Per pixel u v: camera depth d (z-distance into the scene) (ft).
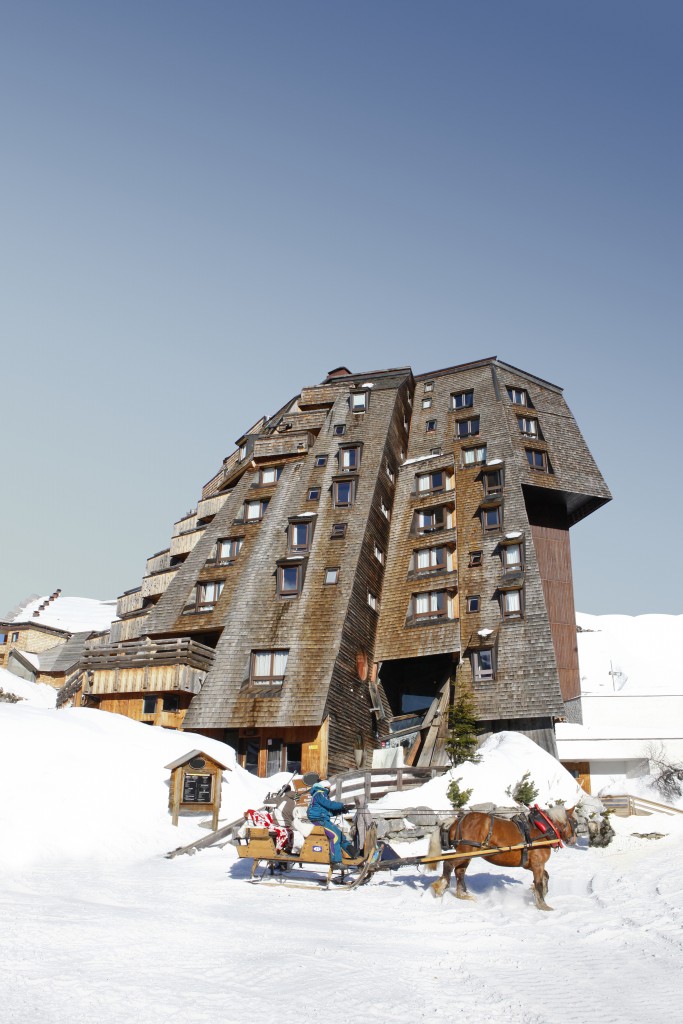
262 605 137.18
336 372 192.44
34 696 155.33
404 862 54.08
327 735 120.47
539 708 123.34
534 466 154.20
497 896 55.11
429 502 151.74
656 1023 26.73
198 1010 26.68
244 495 158.40
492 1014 27.66
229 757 98.22
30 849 64.85
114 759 84.48
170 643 130.52
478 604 137.59
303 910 48.55
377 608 144.46
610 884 60.29
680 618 248.93
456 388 174.81
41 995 27.45
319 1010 27.22
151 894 52.65
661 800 111.45
